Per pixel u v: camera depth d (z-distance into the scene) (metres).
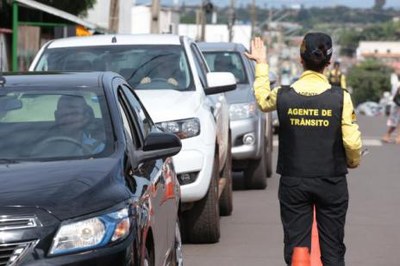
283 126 13.59
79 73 13.95
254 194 27.86
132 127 13.37
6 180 10.90
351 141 13.30
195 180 18.44
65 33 39.50
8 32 40.72
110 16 57.97
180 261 15.08
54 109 12.78
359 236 21.02
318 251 15.30
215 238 19.69
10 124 12.57
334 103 13.33
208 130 18.83
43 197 10.45
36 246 10.06
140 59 20.72
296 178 13.48
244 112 27.22
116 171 11.40
